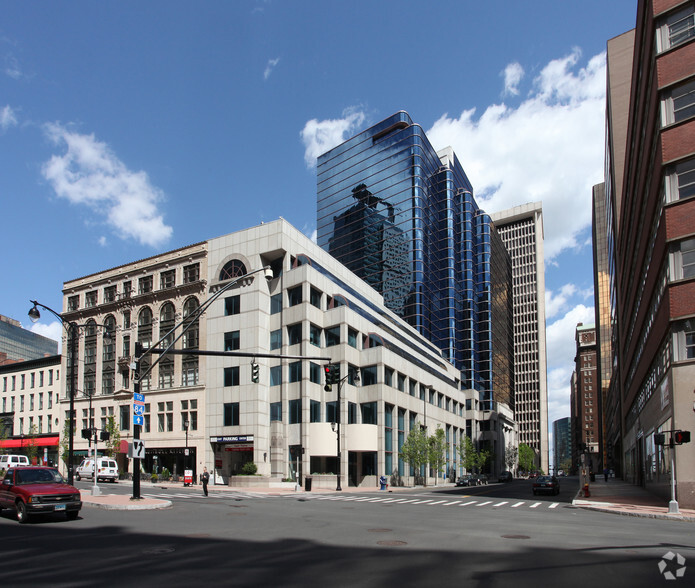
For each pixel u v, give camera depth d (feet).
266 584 29.84
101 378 213.87
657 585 29.63
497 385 465.88
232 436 177.47
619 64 238.27
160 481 182.80
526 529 55.36
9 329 462.19
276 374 181.68
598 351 524.52
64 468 212.43
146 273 210.59
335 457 184.24
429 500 104.73
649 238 121.70
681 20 99.66
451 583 29.94
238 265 188.65
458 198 453.58
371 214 406.00
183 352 79.41
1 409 260.42
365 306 229.25
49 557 38.17
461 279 437.17
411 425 227.40
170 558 37.65
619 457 327.67
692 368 90.79
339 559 37.19
